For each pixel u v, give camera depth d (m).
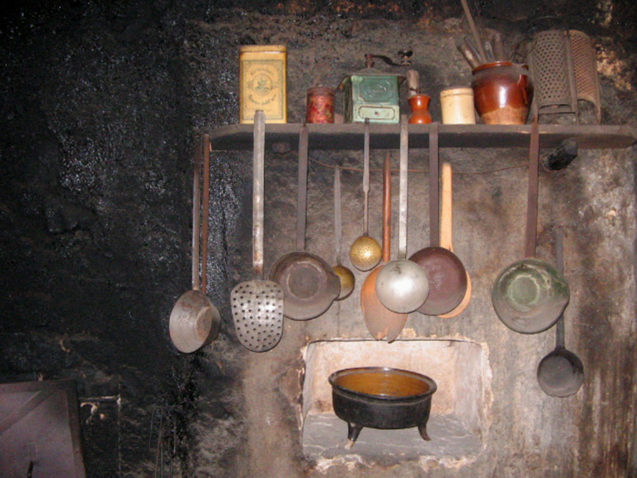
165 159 1.45
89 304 1.46
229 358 1.41
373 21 1.47
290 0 1.46
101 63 1.46
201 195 1.42
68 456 1.37
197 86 1.44
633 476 1.45
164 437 1.43
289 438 1.41
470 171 1.46
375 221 1.44
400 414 1.37
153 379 1.44
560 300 1.32
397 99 1.34
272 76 1.33
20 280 1.45
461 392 1.75
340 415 1.43
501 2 1.48
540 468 1.45
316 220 1.43
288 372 1.42
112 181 1.46
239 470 1.41
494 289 1.33
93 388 1.45
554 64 1.38
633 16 1.50
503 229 1.45
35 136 1.46
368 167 1.32
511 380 1.45
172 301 1.44
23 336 1.45
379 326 1.40
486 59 1.38
